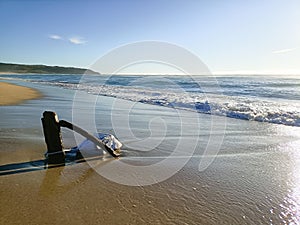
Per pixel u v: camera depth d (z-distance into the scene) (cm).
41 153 493
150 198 339
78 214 293
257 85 2762
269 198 346
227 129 806
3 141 566
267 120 952
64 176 399
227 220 293
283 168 466
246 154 553
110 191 354
